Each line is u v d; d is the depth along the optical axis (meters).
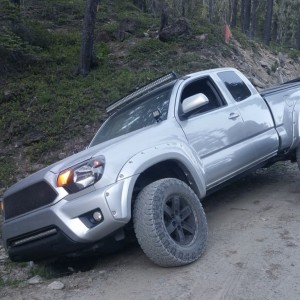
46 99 11.70
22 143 10.41
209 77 6.47
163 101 6.02
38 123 10.88
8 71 13.33
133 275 4.96
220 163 5.89
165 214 4.89
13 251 5.16
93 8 13.48
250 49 18.80
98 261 5.65
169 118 5.66
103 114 11.09
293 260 4.79
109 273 5.17
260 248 5.16
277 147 6.78
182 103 5.84
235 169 6.14
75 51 15.26
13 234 5.10
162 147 5.18
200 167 5.57
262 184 7.73
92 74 13.42
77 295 4.73
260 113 6.66
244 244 5.32
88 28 13.51
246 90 6.78
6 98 11.98
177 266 4.91
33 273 5.59
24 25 15.11
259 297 4.16
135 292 4.57
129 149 4.99
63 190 4.74
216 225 6.09
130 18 17.11
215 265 4.86
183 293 4.39
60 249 4.82
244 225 5.95
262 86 15.69
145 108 6.19
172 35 15.73
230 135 6.12
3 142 10.55
